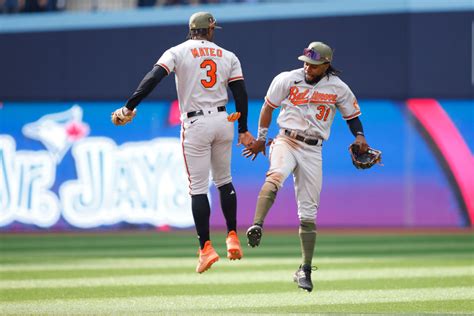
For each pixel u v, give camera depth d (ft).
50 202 184.34
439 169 176.96
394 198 177.99
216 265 116.67
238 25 179.73
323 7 176.96
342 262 119.55
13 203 185.68
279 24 178.19
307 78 79.10
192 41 77.46
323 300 84.12
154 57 182.50
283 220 179.93
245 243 149.48
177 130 180.55
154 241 155.33
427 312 76.07
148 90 75.10
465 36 175.22
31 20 187.32
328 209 179.42
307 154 79.92
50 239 161.27
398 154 177.88
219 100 77.51
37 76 186.70
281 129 81.10
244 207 179.83
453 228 176.24
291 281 99.30
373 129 177.99
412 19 175.32
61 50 186.09
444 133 176.65
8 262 122.01
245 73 179.52
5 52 188.14
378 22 175.83
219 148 78.07
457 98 176.14
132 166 181.88
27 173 185.98
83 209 183.11
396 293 88.74
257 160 179.42
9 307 79.51
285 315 74.02
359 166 82.17
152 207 180.24
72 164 184.34
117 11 184.03
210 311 76.84
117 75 184.03
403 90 176.35
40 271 110.22
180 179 179.01
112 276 104.63
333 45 177.17
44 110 186.50
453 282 97.35
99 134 183.83
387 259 123.34
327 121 80.38
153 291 91.09
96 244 150.71
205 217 77.20
